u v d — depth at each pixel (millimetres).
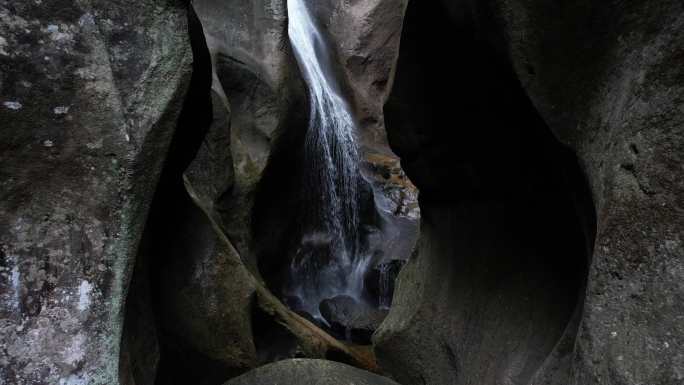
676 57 1067
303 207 7840
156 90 1723
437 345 2891
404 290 3711
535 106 1681
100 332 1462
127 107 1631
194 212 3240
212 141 5230
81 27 1563
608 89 1359
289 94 6836
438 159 2957
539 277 2182
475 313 2588
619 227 1157
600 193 1289
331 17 10141
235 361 3199
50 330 1374
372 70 10062
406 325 3225
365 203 8922
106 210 1537
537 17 1606
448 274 2996
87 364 1415
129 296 2096
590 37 1418
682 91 1041
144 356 2186
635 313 1074
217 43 6453
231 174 5418
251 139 6387
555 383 1606
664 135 1067
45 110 1453
